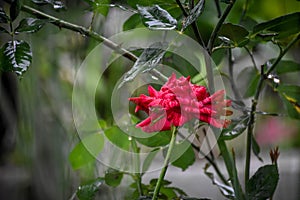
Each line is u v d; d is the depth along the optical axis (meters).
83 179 0.96
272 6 0.91
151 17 0.67
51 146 1.04
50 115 1.04
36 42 1.01
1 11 0.71
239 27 0.71
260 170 0.73
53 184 1.03
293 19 0.73
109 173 0.82
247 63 1.02
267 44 0.94
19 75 0.69
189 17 0.66
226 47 0.73
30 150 1.07
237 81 0.96
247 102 0.99
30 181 1.09
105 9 0.80
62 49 1.05
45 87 1.05
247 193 0.73
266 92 1.10
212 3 0.91
